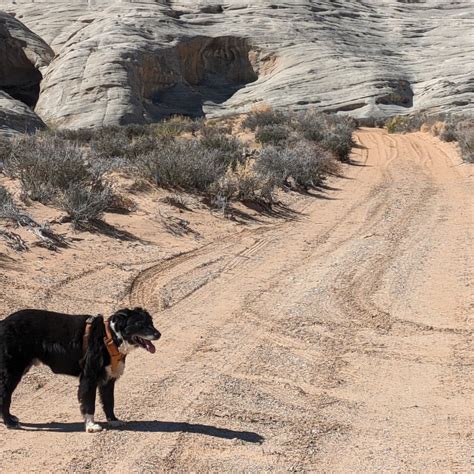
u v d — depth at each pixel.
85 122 61.84
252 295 12.47
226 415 7.74
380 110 70.62
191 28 76.88
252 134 38.81
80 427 7.22
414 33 84.69
